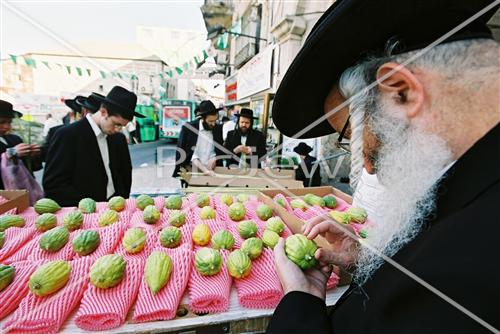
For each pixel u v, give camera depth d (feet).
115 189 6.55
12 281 2.46
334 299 2.78
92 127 5.89
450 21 1.35
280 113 2.36
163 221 4.17
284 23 11.90
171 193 7.02
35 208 4.18
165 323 2.37
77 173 5.78
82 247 3.03
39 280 2.32
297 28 11.64
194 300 2.49
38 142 6.38
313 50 1.78
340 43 1.69
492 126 1.30
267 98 11.76
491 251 1.05
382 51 1.61
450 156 1.41
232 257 2.97
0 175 5.72
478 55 1.32
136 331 2.28
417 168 1.49
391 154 1.60
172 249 3.27
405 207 1.58
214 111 8.67
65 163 5.60
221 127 9.75
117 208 4.50
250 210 4.69
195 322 2.42
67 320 2.32
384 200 1.76
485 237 1.09
